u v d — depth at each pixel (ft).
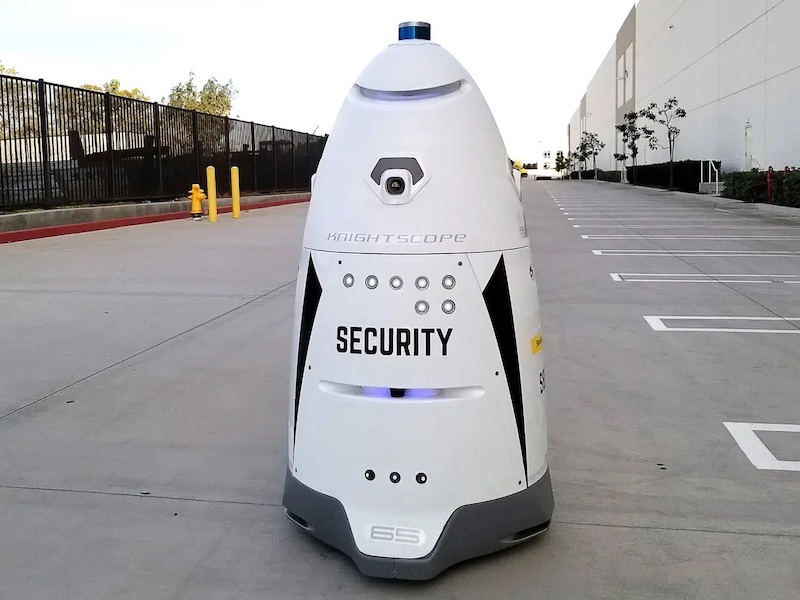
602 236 47.60
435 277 8.45
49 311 24.22
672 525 10.30
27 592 8.84
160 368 18.02
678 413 14.71
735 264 34.32
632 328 21.86
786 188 66.13
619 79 195.72
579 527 10.26
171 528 10.34
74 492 11.47
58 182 49.83
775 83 77.30
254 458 12.73
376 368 8.64
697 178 106.01
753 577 9.02
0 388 16.48
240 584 8.98
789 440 13.29
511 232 8.98
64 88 50.01
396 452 8.68
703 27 106.32
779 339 20.35
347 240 8.71
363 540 8.84
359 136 8.91
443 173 8.60
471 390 8.67
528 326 9.15
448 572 9.18
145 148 60.13
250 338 20.86
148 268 33.45
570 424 14.19
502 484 9.01
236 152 79.97
